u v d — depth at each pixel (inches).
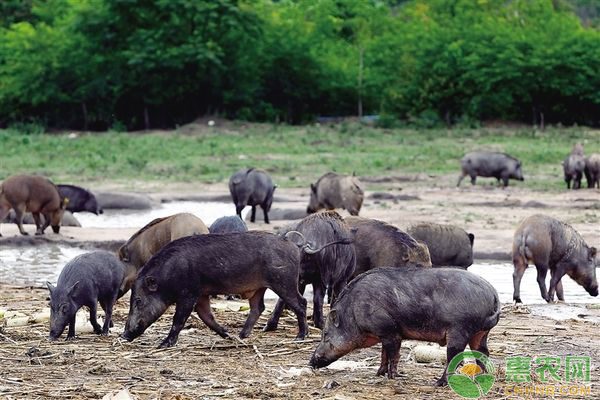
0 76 5807.1
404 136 4948.3
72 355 957.8
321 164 3735.2
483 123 5723.4
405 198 2714.1
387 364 857.5
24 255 1875.0
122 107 5954.7
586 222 2233.0
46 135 5167.3
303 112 6156.5
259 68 6028.5
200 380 853.8
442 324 809.5
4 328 1113.4
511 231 2057.1
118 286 1102.4
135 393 803.4
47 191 2017.7
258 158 3964.1
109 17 5693.9
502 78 5556.1
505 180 3127.5
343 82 6018.7
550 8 6737.2
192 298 993.5
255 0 5989.2
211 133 5123.0
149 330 1100.5
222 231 1381.6
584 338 1083.9
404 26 6486.2
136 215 2566.4
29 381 849.5
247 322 1043.9
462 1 7066.9
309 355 964.0
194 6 5590.6
